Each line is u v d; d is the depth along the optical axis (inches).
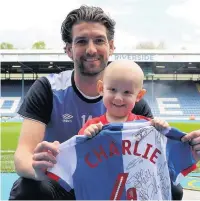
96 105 97.3
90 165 74.9
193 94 975.0
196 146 74.7
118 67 77.2
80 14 91.2
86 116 97.3
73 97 96.8
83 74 92.9
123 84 76.5
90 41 90.7
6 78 1064.2
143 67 909.8
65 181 74.4
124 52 771.4
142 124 75.3
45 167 72.0
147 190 74.4
